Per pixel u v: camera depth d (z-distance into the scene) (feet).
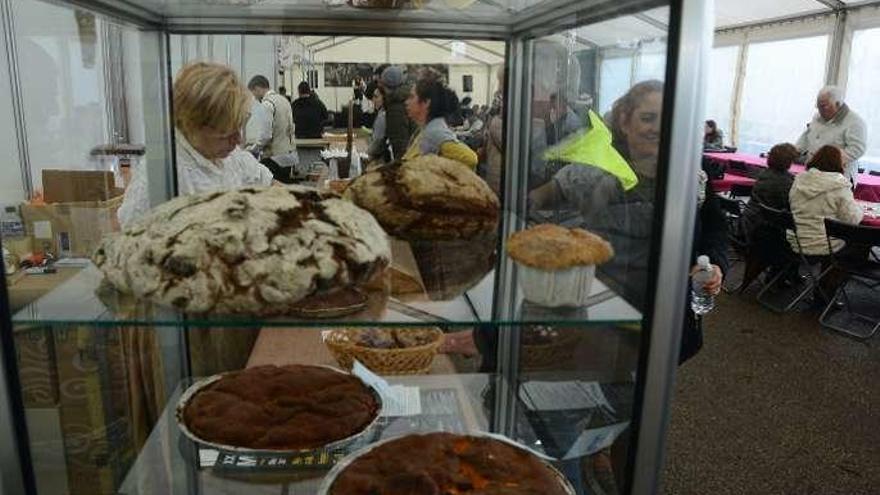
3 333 1.85
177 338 3.08
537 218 2.85
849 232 10.71
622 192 2.13
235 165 3.31
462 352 3.30
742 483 6.77
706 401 8.56
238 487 2.57
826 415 8.20
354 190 2.71
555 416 2.65
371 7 3.19
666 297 1.90
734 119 23.45
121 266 2.02
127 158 3.08
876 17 16.66
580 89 2.59
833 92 14.07
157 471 2.61
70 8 2.84
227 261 1.96
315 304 2.07
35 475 2.01
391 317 2.11
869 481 6.81
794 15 19.53
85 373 2.35
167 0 3.17
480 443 2.68
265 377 3.03
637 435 2.04
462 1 3.05
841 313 12.05
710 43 1.76
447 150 3.18
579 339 2.45
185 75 3.17
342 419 2.77
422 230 2.66
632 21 2.08
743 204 13.69
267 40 3.59
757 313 12.08
